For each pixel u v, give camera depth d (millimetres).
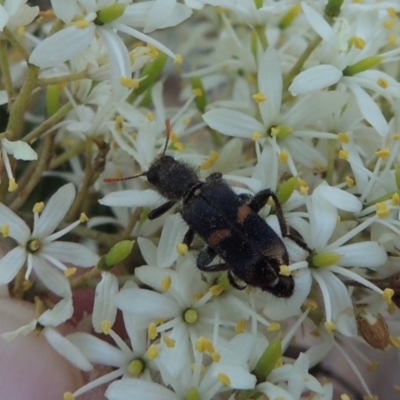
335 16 55
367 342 50
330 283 50
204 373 49
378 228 52
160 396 48
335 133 56
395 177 51
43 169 55
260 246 49
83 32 48
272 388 47
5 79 52
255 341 49
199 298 50
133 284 50
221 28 71
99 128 56
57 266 50
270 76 53
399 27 62
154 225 55
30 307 52
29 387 51
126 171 59
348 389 67
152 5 49
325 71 52
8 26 50
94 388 53
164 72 75
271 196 50
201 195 51
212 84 67
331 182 54
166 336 48
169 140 57
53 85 54
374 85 53
